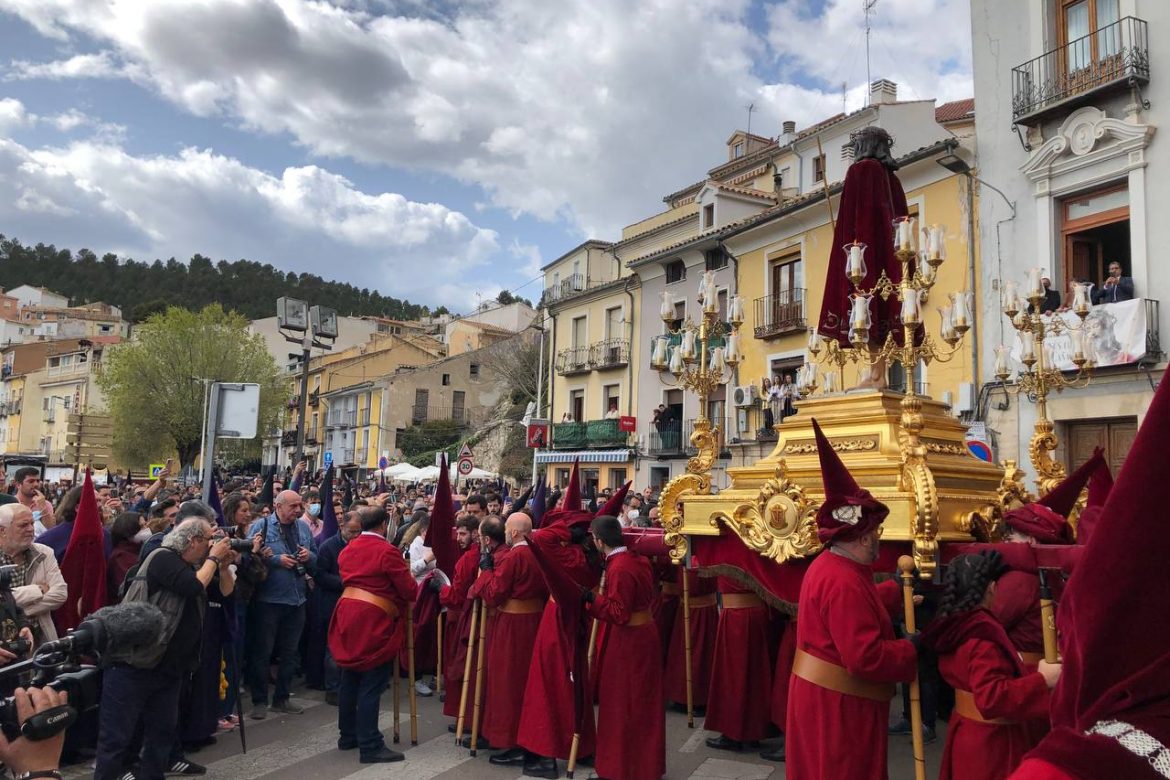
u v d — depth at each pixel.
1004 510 4.73
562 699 5.74
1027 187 15.18
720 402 25.11
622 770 5.27
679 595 7.47
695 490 6.21
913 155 16.97
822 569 3.69
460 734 6.48
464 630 7.18
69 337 79.94
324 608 8.41
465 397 52.22
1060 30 14.94
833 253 6.25
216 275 125.38
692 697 6.99
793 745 3.74
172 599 4.86
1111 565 1.17
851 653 3.44
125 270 125.94
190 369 41.78
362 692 6.11
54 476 37.91
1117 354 13.20
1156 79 13.41
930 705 5.76
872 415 5.14
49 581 5.30
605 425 29.48
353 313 123.75
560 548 6.23
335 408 56.56
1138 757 1.09
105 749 4.68
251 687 7.30
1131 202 13.56
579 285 40.16
